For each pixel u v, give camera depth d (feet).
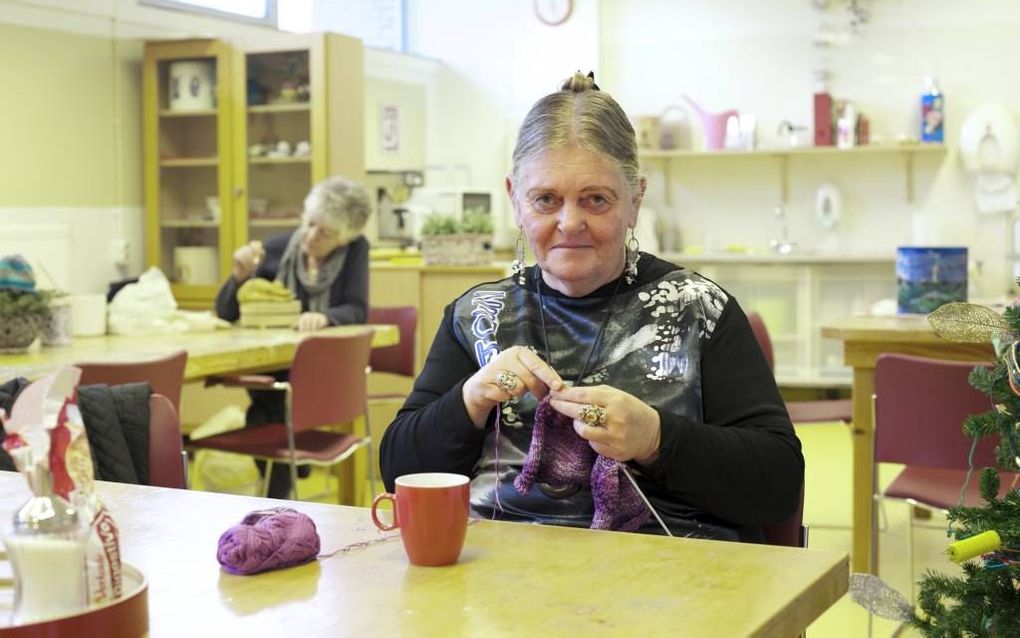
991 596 5.26
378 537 4.51
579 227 5.70
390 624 3.49
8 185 17.85
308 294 14.70
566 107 5.74
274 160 19.72
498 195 26.50
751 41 24.70
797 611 3.73
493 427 5.97
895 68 23.79
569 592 3.78
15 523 3.33
